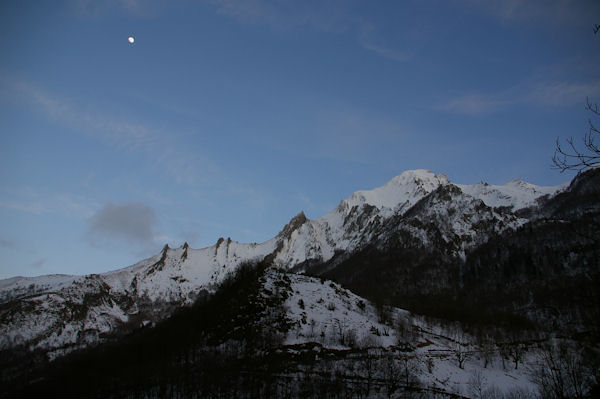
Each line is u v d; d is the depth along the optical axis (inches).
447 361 7741.1
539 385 5708.7
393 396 5856.3
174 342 7839.6
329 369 6461.6
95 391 6402.6
